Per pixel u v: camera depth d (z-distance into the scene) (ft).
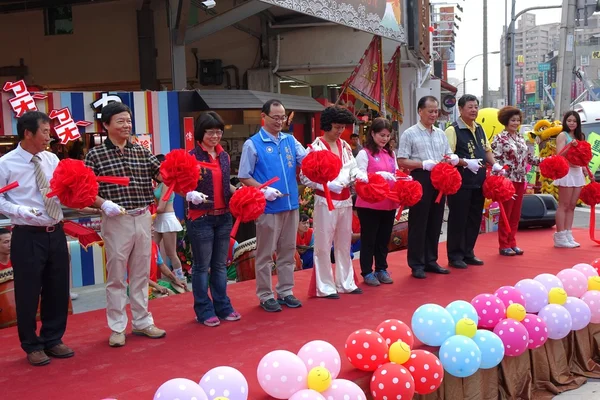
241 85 41.22
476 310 13.46
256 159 14.90
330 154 14.80
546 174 21.30
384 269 18.37
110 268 12.91
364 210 17.58
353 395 10.10
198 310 14.57
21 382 11.10
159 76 39.83
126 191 12.78
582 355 15.05
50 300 12.37
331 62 41.19
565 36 45.06
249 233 26.09
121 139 12.86
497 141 21.17
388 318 14.57
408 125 49.60
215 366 11.70
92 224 20.83
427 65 51.13
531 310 14.34
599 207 41.83
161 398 9.07
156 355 12.42
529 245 23.58
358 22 34.83
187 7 28.04
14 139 27.78
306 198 24.08
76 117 24.35
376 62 38.63
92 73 40.19
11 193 11.79
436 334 12.21
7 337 14.10
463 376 12.11
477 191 19.84
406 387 10.70
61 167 11.44
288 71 41.68
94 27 39.81
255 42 40.83
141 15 38.88
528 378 13.80
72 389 10.71
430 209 18.81
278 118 14.97
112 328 13.07
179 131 26.05
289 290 15.99
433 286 17.56
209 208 14.23
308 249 22.17
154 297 18.76
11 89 22.93
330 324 14.24
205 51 41.14
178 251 23.72
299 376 9.97
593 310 15.10
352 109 39.55
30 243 11.85
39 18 39.99
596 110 53.01
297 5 28.84
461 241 19.85
